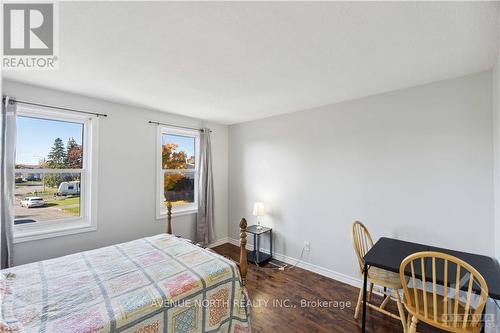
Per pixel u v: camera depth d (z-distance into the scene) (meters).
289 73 2.01
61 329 1.13
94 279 1.61
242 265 1.91
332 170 2.92
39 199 2.40
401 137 2.40
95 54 1.67
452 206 2.11
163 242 2.36
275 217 3.54
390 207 2.46
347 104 2.79
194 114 3.49
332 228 2.92
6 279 1.57
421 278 1.59
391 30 1.38
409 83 2.24
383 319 2.12
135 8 1.17
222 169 4.22
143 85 2.28
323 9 1.18
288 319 2.12
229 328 1.72
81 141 2.68
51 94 2.39
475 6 1.17
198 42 1.51
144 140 3.16
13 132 2.13
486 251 1.95
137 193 3.08
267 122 3.67
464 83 2.06
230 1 1.12
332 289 2.64
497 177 1.81
